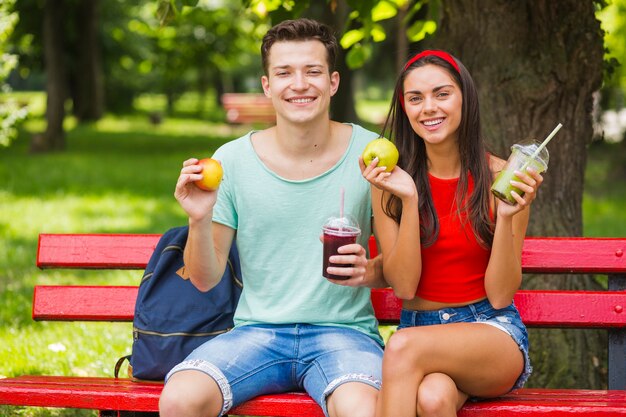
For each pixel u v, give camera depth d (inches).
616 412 127.2
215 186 135.9
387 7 215.8
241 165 148.9
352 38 222.2
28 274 307.3
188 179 134.3
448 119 139.4
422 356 124.3
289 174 147.6
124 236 167.8
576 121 207.2
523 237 140.1
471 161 140.6
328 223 133.1
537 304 155.6
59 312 166.2
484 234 138.3
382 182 134.3
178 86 1681.8
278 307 146.3
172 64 1143.6
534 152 128.3
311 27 145.2
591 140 214.4
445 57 140.2
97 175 613.0
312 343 142.3
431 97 139.0
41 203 478.9
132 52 1342.3
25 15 951.0
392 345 124.6
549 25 199.9
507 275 134.3
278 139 149.3
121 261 166.7
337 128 151.7
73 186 550.9
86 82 1175.6
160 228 406.0
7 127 515.5
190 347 148.2
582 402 131.5
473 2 204.2
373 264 144.9
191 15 717.3
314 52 144.0
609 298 154.8
